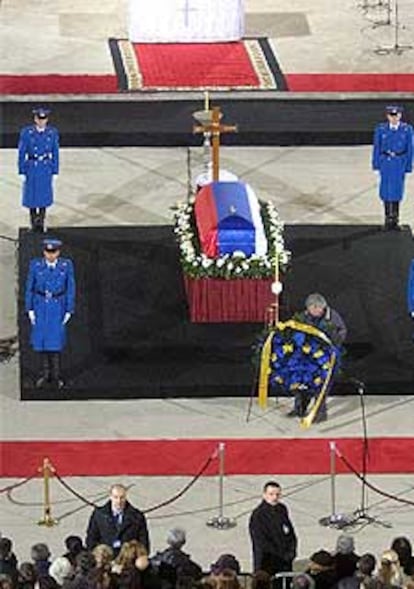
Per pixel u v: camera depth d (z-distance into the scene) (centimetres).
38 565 4222
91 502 4894
